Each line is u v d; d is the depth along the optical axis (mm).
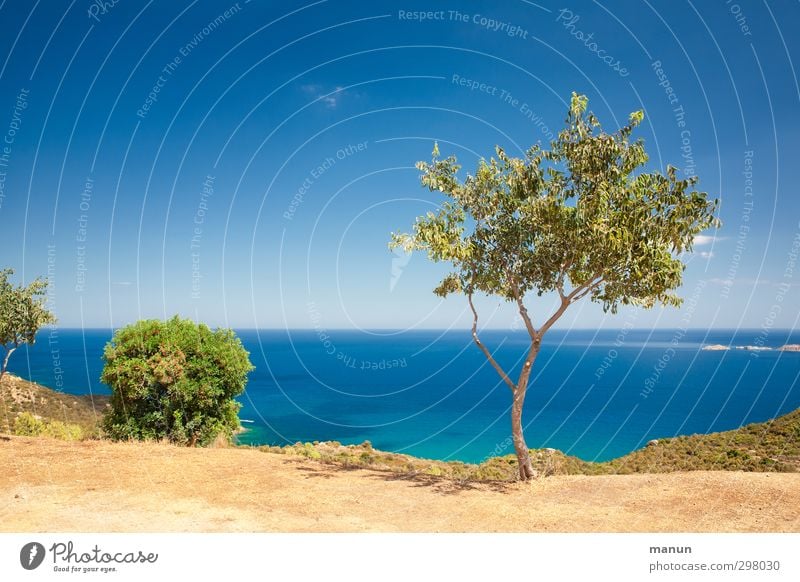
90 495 8805
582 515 8797
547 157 11039
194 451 12766
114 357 14680
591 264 10672
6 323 11812
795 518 8445
